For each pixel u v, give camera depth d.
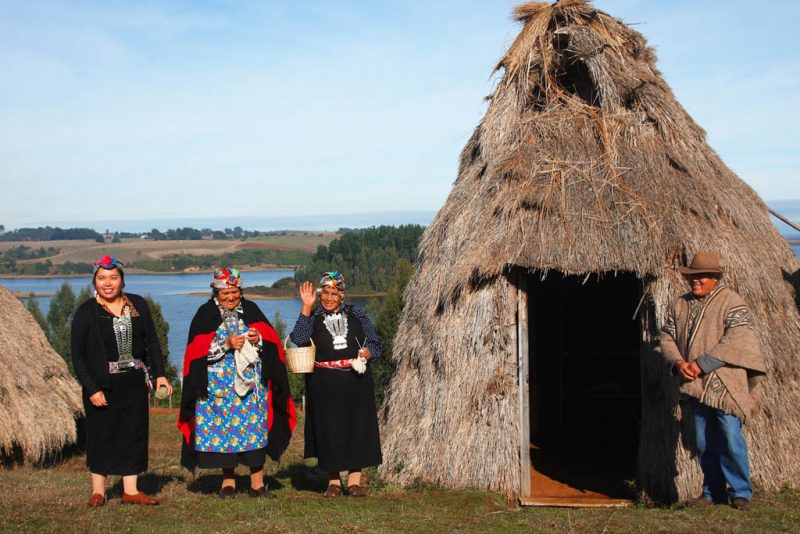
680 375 6.28
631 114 8.64
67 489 7.29
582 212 7.78
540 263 7.50
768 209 8.77
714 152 8.93
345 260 71.81
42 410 10.20
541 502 7.20
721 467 6.45
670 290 7.48
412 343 8.50
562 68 9.48
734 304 6.20
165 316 93.31
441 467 7.75
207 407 6.67
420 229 73.56
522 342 7.71
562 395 11.85
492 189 8.31
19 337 11.15
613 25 9.36
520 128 8.77
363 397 7.14
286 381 7.00
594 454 9.85
